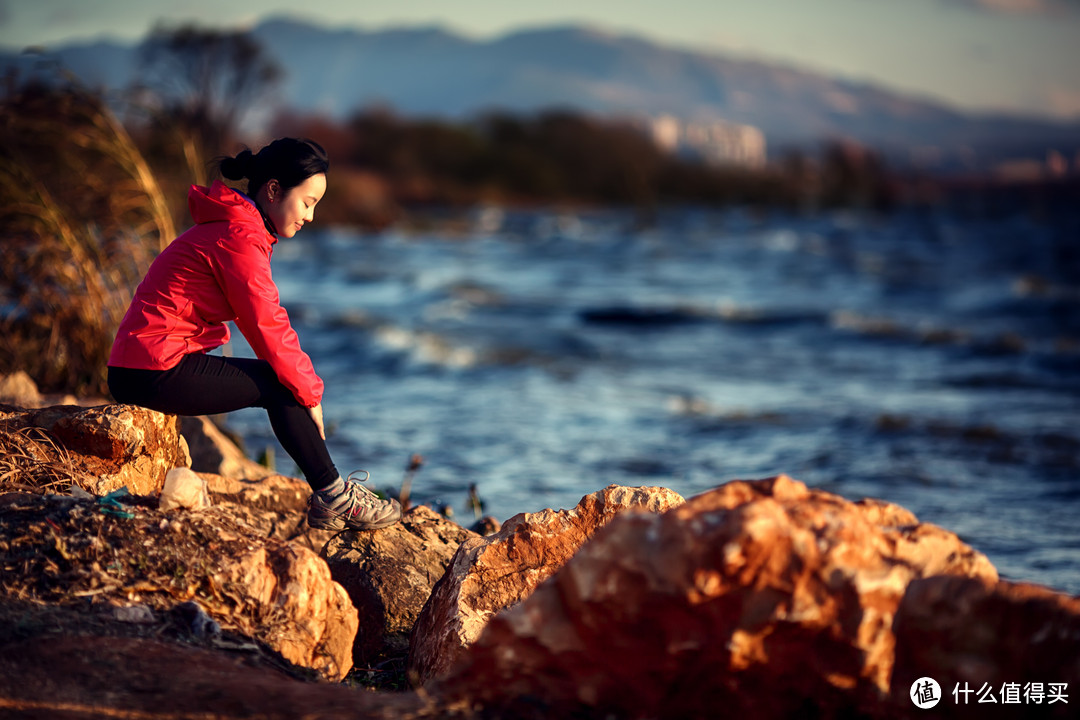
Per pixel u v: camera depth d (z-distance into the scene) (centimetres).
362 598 389
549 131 8719
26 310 668
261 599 296
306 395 335
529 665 242
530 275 2933
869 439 924
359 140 7238
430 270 2986
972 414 1070
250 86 2727
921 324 1900
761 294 2459
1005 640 221
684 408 1083
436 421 985
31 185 676
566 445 891
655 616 228
